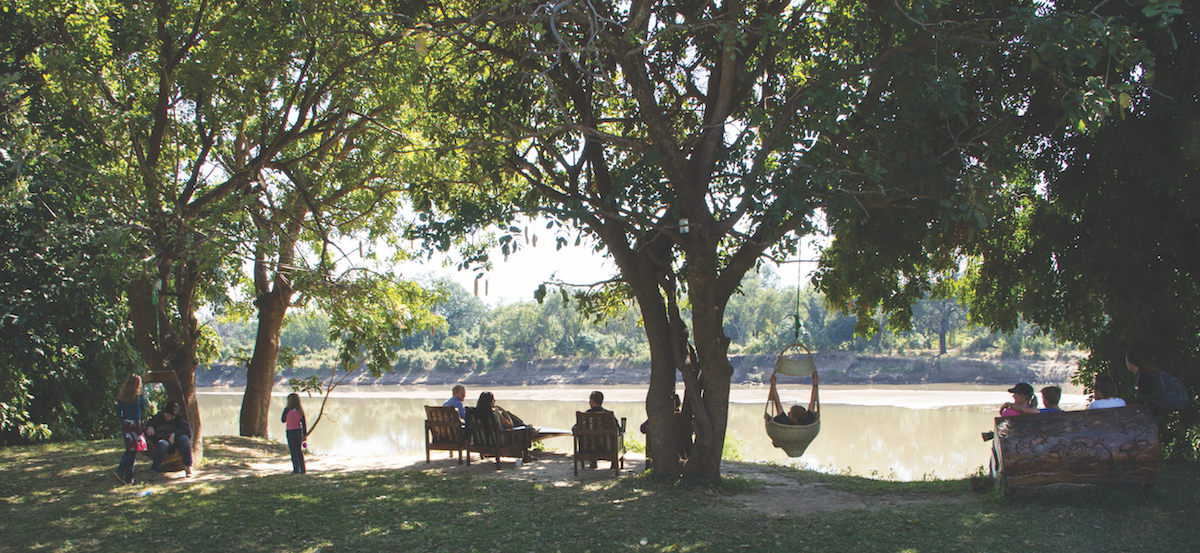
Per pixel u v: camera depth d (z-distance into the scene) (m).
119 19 13.26
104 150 12.04
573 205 8.74
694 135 9.99
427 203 12.28
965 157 10.02
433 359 96.12
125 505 8.70
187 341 12.27
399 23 11.24
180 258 11.41
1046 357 69.75
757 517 7.84
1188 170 9.16
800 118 9.15
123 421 10.37
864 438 28.25
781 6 9.95
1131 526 6.84
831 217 8.58
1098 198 10.48
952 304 76.31
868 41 9.59
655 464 10.41
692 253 9.27
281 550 6.79
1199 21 8.82
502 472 11.34
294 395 11.70
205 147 12.02
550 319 93.25
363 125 13.48
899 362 74.81
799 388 66.25
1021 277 13.19
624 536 7.12
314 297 15.86
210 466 12.14
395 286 17.75
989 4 9.20
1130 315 11.16
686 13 10.48
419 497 9.05
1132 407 7.97
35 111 14.10
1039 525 6.94
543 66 10.28
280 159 14.09
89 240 13.02
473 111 11.73
